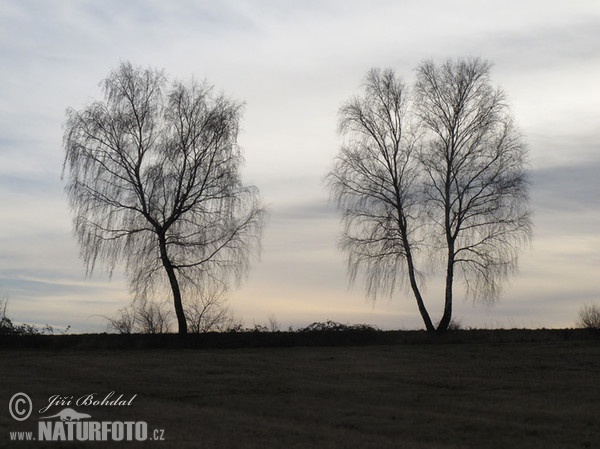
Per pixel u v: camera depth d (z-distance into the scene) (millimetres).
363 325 47406
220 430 20312
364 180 48438
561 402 24984
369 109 48719
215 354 39312
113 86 43625
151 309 44938
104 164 42969
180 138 43656
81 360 36344
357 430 20609
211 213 43844
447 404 24562
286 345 44250
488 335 46562
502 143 46594
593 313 48375
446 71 47812
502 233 46375
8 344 43531
